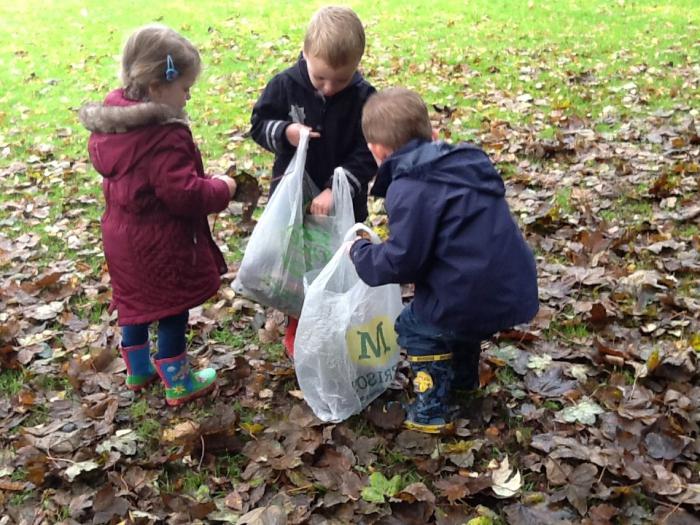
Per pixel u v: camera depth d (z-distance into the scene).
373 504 2.49
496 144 5.87
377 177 2.73
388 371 3.05
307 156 3.23
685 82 7.34
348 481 2.59
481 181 2.54
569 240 4.31
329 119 3.14
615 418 2.81
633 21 10.55
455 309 2.59
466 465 2.65
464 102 7.21
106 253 2.96
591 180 5.08
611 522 2.38
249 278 3.15
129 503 2.55
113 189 2.83
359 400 2.98
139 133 2.72
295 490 2.58
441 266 2.58
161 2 13.48
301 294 3.17
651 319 3.46
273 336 3.60
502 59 8.76
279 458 2.72
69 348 3.55
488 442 2.77
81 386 3.26
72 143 6.65
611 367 3.17
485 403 2.97
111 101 2.76
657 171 5.13
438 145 2.61
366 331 2.95
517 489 2.51
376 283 2.67
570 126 6.25
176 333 3.04
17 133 6.98
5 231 4.91
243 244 4.61
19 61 9.90
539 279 3.88
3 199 5.45
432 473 2.64
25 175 5.93
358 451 2.76
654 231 4.32
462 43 9.73
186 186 2.76
